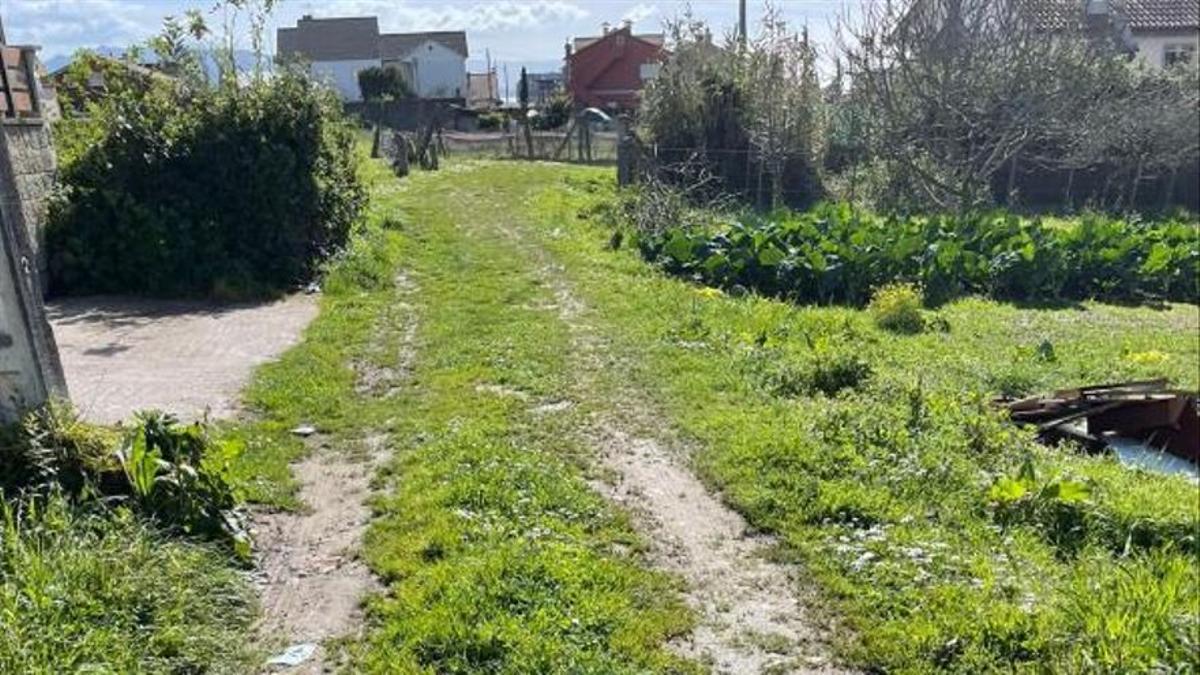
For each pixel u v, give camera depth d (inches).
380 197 784.3
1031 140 973.8
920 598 185.0
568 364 352.8
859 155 971.9
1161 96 997.2
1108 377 396.8
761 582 195.9
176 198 474.9
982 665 164.7
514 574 185.8
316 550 205.5
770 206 850.8
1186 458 343.6
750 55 895.1
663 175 842.8
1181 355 452.4
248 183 479.2
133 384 318.3
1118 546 225.3
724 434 275.7
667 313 432.8
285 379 324.2
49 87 519.2
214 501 203.3
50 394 208.8
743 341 387.9
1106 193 1025.5
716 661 167.6
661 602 185.8
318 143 514.3
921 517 225.5
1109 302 601.0
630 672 160.6
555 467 248.7
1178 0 1450.5
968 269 584.4
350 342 382.3
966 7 933.8
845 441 267.7
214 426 272.4
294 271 486.0
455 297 467.8
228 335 390.0
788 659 168.9
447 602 176.2
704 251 554.9
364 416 295.1
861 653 170.1
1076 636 169.9
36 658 143.9
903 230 610.5
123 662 149.7
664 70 908.6
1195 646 164.6
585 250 591.8
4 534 170.4
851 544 210.4
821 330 426.9
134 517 188.7
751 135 850.8
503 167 1069.8
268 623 176.2
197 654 159.6
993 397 347.6
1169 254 608.1
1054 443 333.7
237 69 516.7
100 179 465.4
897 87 936.9
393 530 211.2
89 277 466.0
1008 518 231.6
